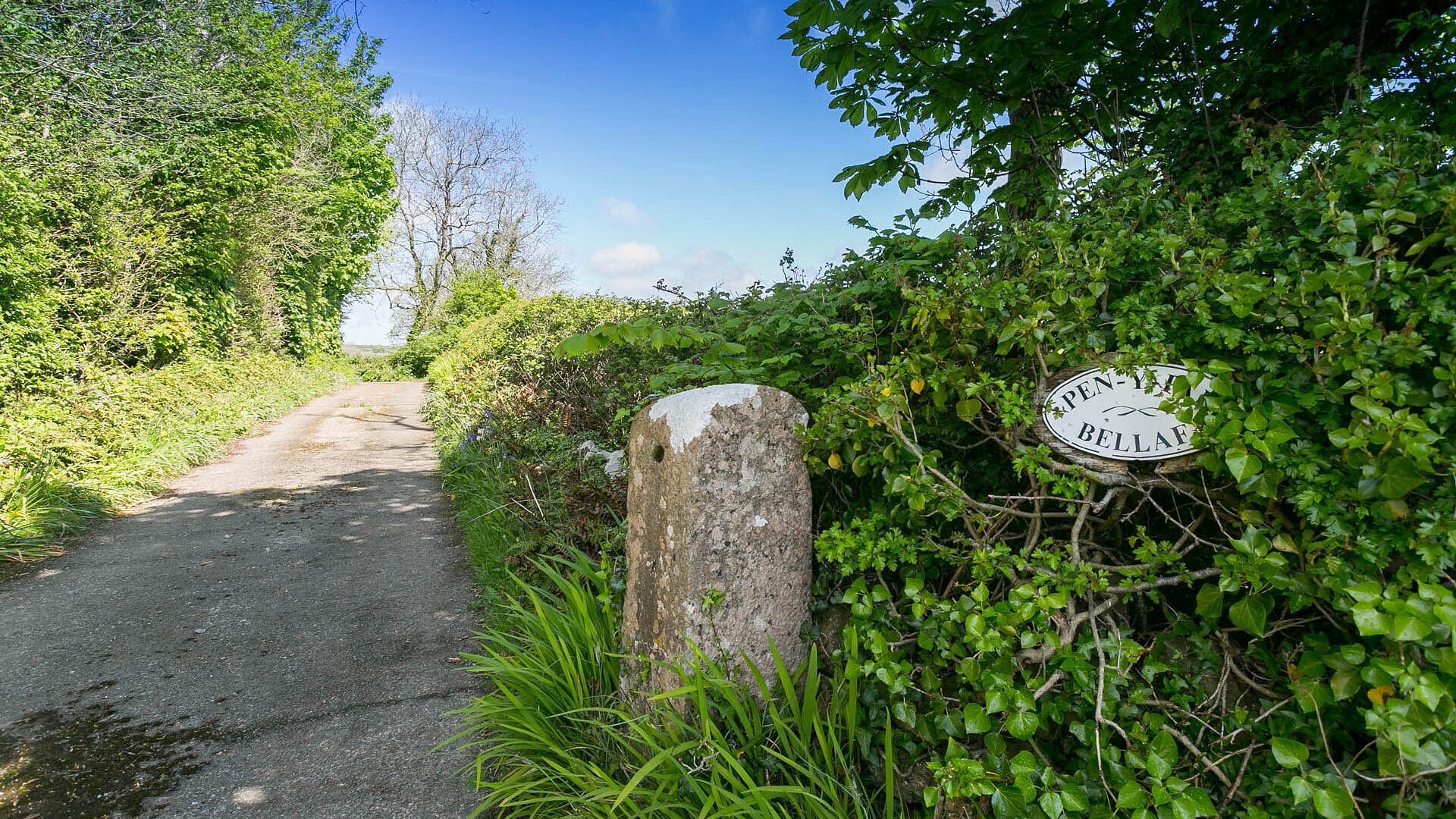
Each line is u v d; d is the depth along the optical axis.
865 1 2.96
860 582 2.21
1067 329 1.83
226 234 13.62
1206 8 3.09
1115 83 3.40
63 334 8.80
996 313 2.06
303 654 3.71
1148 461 1.84
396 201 25.02
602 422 6.20
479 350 14.13
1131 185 2.23
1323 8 2.93
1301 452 1.50
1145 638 1.99
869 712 2.18
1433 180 1.57
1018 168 3.63
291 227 16.66
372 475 8.11
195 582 4.73
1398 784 1.36
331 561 5.15
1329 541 1.42
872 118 3.84
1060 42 3.25
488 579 4.50
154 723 3.06
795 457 2.42
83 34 9.20
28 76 8.48
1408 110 2.53
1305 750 1.37
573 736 2.57
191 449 8.50
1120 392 1.84
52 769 2.74
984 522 2.01
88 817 2.48
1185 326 1.79
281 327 18.47
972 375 2.08
